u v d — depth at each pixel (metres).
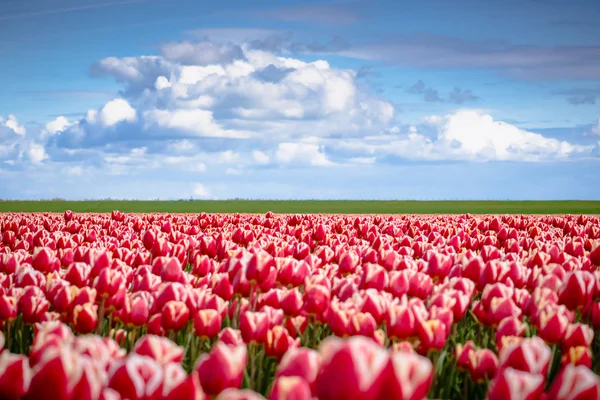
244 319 4.93
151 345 3.53
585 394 2.97
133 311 5.59
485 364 4.52
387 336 5.16
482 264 7.39
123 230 15.67
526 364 3.50
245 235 12.26
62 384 2.76
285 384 2.56
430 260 7.84
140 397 2.95
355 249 10.26
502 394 3.02
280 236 14.25
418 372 2.60
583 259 9.35
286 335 4.88
